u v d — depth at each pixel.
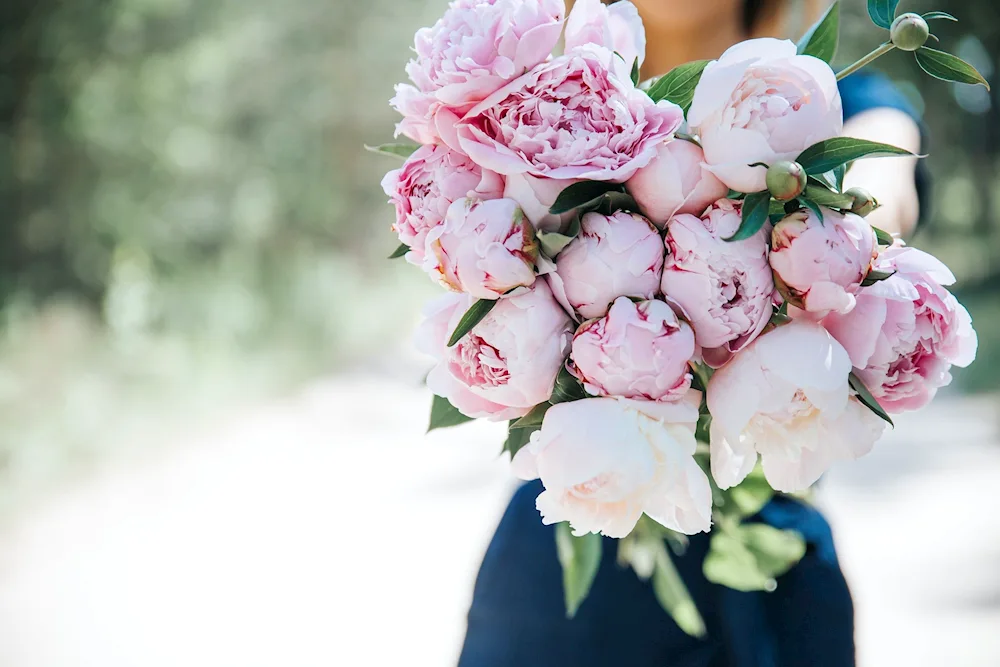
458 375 1.06
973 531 6.16
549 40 1.01
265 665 4.37
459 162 1.04
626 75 1.03
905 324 1.01
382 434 9.82
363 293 20.78
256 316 15.03
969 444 8.52
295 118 20.53
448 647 4.53
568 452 0.96
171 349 11.70
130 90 13.07
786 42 1.01
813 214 0.99
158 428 8.98
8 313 11.05
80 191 13.02
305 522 6.62
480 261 0.99
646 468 0.95
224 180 16.28
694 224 0.99
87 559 5.83
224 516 6.77
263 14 18.02
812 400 0.98
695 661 1.60
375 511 6.89
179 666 4.36
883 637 4.67
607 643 1.64
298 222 21.50
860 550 5.94
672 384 0.98
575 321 1.03
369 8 22.67
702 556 1.60
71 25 12.07
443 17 1.06
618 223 1.00
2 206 12.58
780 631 1.55
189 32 13.38
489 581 1.74
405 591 5.25
